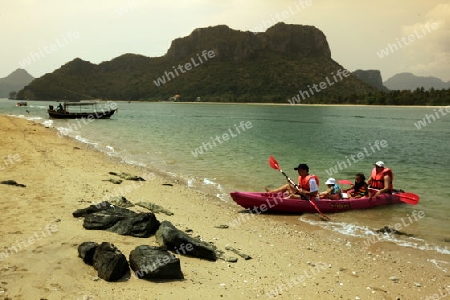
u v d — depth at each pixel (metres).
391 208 10.96
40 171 11.52
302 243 7.73
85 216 6.75
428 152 24.33
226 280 5.29
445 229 8.97
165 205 9.34
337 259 6.91
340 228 9.03
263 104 198.38
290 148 24.41
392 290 5.71
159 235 6.09
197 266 5.59
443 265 6.84
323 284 5.69
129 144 23.39
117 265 4.71
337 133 38.72
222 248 6.69
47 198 8.16
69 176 11.20
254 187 12.66
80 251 5.14
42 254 5.16
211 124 47.59
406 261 6.99
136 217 6.53
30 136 22.28
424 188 13.70
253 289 5.14
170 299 4.42
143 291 4.52
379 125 53.72
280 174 14.88
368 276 6.20
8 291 4.15
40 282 4.43
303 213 10.31
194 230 7.57
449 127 54.22
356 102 162.12
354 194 11.68
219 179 13.75
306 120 64.62
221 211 9.71
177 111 95.69
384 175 11.51
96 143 23.09
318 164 18.47
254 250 6.89
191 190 11.76
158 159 17.83
